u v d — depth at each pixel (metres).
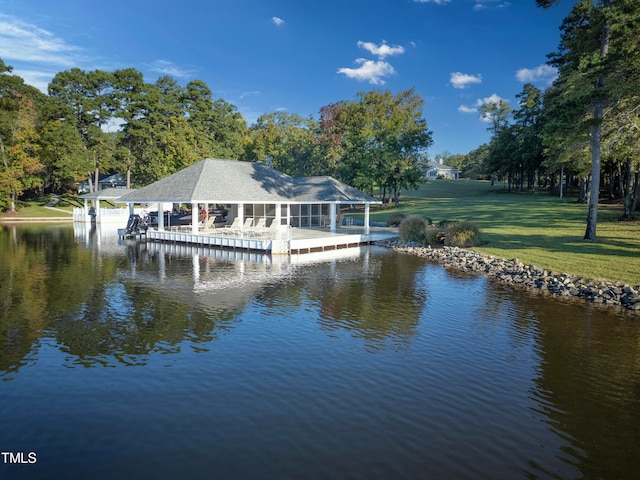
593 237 25.50
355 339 11.55
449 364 9.94
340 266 22.86
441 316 13.78
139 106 67.50
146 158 67.50
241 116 98.06
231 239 28.95
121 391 8.45
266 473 5.95
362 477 5.88
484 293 16.91
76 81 66.06
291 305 14.95
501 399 8.26
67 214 60.94
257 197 33.72
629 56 20.48
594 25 24.97
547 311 14.41
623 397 8.39
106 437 6.86
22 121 59.91
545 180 81.69
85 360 9.99
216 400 8.09
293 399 8.14
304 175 71.50
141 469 6.05
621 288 16.08
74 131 63.69
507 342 11.42
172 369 9.50
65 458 6.33
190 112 76.75
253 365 9.74
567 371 9.59
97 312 13.91
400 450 6.53
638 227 29.03
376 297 16.17
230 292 16.78
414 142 61.84
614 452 6.57
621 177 46.50
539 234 29.53
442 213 46.59
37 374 9.23
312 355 10.38
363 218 50.91
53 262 23.86
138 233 36.22
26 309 14.25
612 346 11.15
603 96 21.73
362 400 8.13
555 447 6.68
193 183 32.19
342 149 67.38
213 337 11.60
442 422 7.38
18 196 68.12
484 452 6.52
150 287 17.62
